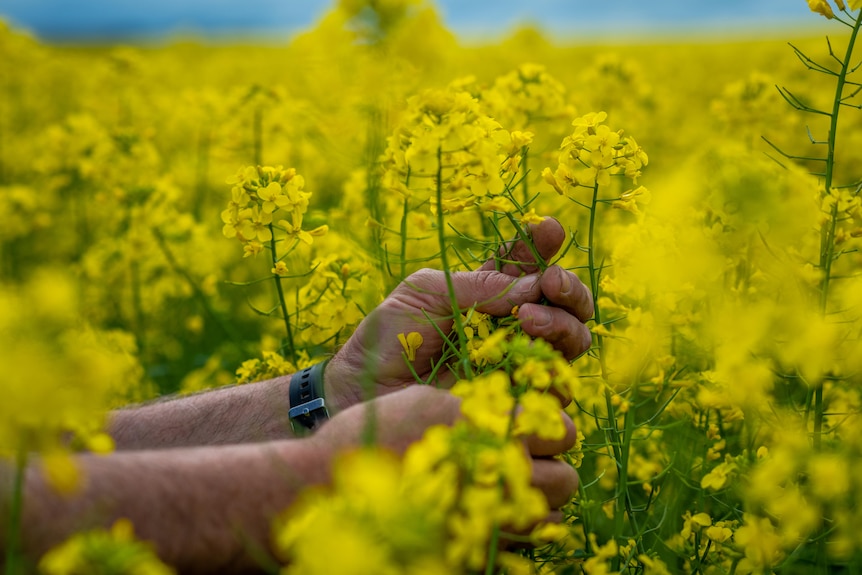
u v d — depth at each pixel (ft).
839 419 2.33
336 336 2.69
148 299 4.44
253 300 4.23
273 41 27.76
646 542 2.35
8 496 1.65
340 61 3.24
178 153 6.90
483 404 1.62
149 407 2.43
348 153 4.00
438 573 1.37
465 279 2.29
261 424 2.35
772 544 1.93
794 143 5.04
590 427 2.68
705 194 2.46
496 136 2.06
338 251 3.24
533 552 2.12
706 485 2.08
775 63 8.77
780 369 2.48
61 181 5.33
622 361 2.28
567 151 2.22
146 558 1.44
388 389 2.32
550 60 10.96
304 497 1.71
